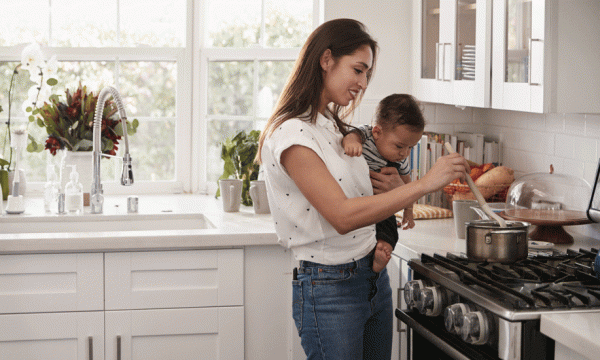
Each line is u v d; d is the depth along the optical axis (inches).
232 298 98.7
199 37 137.0
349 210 61.9
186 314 97.6
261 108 139.7
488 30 96.1
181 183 138.9
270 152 67.7
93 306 95.3
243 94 139.3
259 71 139.3
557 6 83.1
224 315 98.6
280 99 70.1
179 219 116.0
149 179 138.6
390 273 94.9
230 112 139.4
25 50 122.4
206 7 138.3
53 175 122.0
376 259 71.2
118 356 96.5
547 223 87.2
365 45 68.2
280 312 100.7
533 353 57.3
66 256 94.2
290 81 69.5
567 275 67.4
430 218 110.3
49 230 112.1
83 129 120.2
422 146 118.8
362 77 68.4
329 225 68.2
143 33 137.4
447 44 109.3
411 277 84.0
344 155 69.1
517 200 92.2
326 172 63.8
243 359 99.7
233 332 99.0
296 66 69.4
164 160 138.9
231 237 96.7
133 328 96.5
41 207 120.2
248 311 100.0
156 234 95.7
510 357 57.6
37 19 133.6
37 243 92.4
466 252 76.9
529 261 73.9
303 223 68.3
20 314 94.1
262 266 99.7
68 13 134.6
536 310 57.6
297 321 72.0
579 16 84.0
